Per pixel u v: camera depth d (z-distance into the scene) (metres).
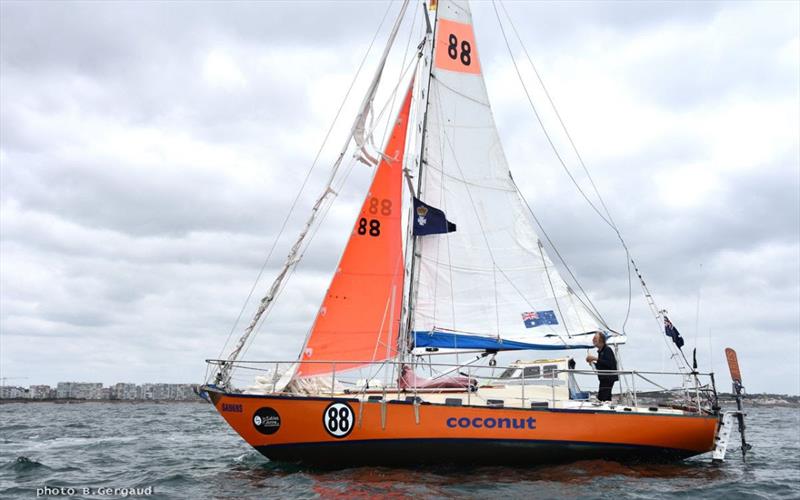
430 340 16.22
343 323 15.66
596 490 12.27
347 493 11.85
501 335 16.64
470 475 13.38
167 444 22.73
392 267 16.27
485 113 18.12
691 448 14.45
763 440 27.19
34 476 14.97
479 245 17.19
